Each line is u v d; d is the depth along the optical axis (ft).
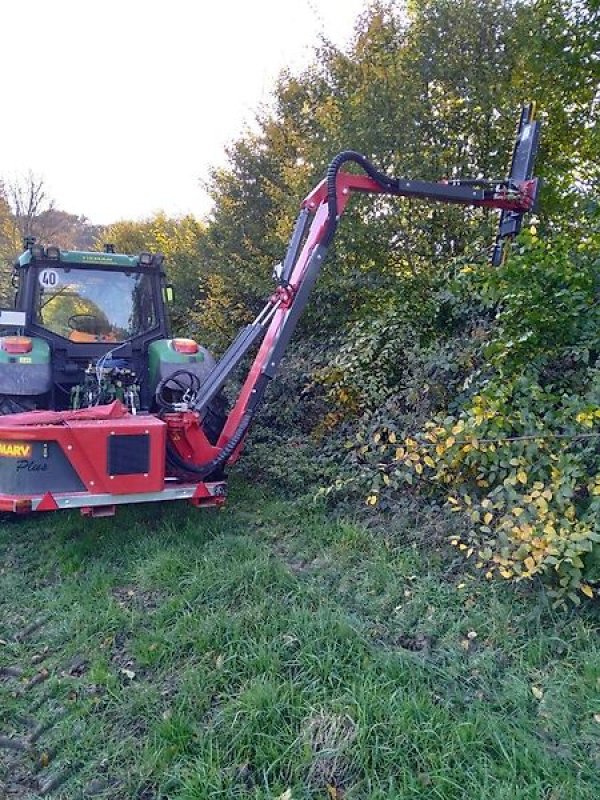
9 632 10.67
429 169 19.61
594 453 10.19
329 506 14.98
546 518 9.29
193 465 13.42
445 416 12.98
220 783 7.10
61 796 7.35
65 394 16.96
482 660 9.05
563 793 6.72
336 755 7.29
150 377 16.90
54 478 12.11
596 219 13.57
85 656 9.86
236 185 31.50
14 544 14.06
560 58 21.12
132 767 7.62
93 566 12.64
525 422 10.11
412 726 7.61
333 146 20.39
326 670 8.68
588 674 8.43
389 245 20.27
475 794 6.74
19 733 8.42
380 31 22.25
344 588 11.32
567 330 11.68
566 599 9.89
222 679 8.81
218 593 11.04
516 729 7.63
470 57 20.51
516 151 13.71
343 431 16.74
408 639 9.82
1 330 17.19
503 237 13.53
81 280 17.17
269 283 23.89
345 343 18.74
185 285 34.04
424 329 16.74
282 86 30.37
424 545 12.50
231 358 14.06
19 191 67.36
